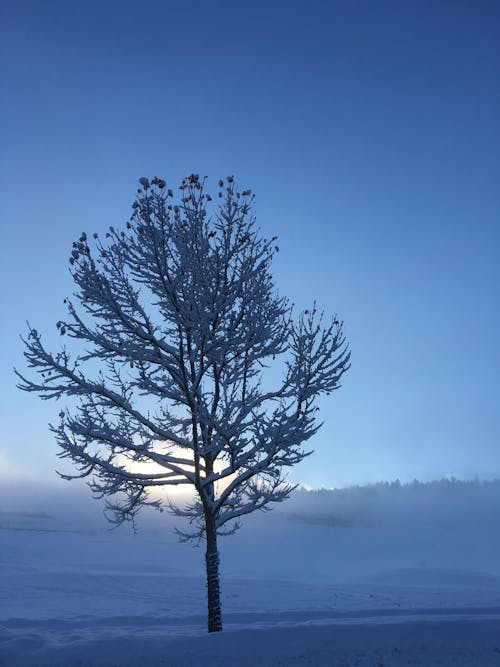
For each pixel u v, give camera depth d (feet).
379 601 144.25
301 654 35.17
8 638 45.83
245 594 175.22
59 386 45.52
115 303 44.34
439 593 199.82
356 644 36.45
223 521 48.21
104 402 46.57
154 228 44.06
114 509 48.14
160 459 47.44
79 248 44.55
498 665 31.27
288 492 47.11
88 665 35.91
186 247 44.39
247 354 47.93
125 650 37.52
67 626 70.28
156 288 45.85
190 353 46.24
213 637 38.70
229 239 46.70
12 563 264.52
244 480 46.65
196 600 152.87
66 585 175.94
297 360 46.03
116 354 46.57
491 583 302.86
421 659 33.27
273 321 47.91
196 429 46.19
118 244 45.65
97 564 281.95
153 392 47.65
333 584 257.96
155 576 211.41
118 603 142.92
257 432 43.24
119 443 46.68
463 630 37.73
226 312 46.75
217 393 47.67
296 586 208.54
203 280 44.68
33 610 127.65
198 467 46.01
